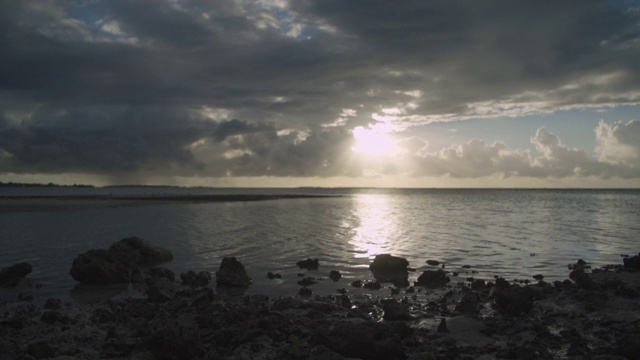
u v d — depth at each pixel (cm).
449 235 4175
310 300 1844
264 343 1278
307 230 4616
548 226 5041
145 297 1959
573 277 2219
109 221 5491
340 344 1209
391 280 2280
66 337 1333
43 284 2230
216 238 3903
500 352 1190
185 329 1222
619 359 1120
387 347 1181
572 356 1184
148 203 10131
